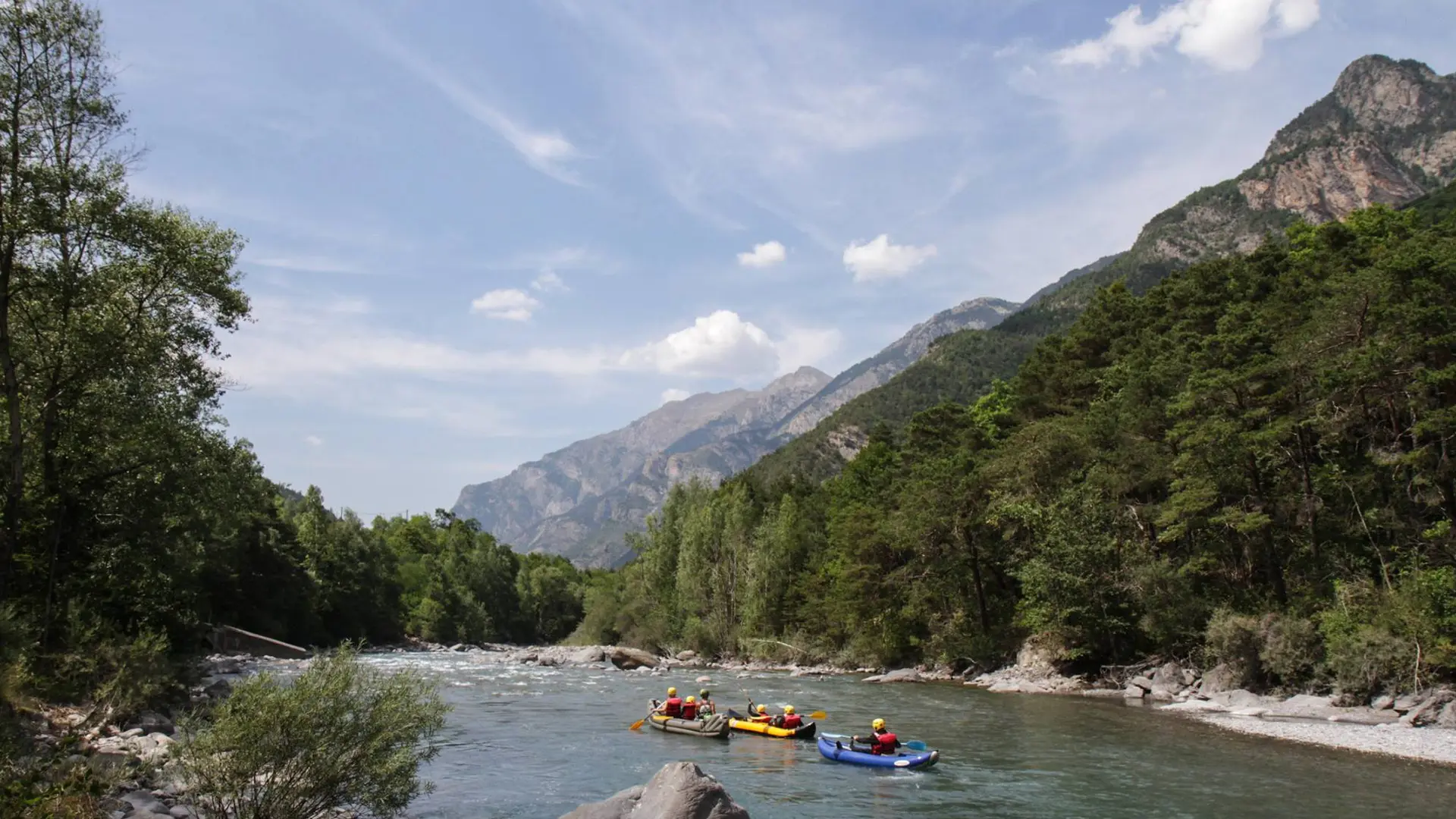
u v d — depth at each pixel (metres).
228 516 42.19
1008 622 61.06
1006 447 65.38
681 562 87.44
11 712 22.19
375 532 154.00
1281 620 40.59
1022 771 25.78
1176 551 53.06
